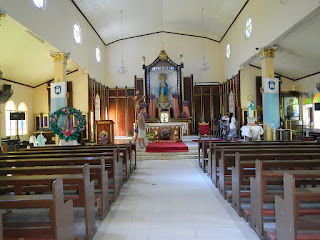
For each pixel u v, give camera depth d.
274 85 11.00
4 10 7.13
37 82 14.81
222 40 18.81
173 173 7.81
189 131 18.11
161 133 13.59
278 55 12.97
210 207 4.86
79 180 3.37
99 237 3.69
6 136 12.76
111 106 19.25
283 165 3.99
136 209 4.80
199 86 19.11
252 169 4.68
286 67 14.27
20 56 11.20
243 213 4.29
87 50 14.82
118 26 16.84
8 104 12.98
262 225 3.46
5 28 8.99
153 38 19.50
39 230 2.53
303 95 14.71
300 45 11.34
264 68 11.45
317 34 10.08
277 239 3.00
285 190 2.73
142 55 19.50
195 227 3.99
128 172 7.25
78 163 4.68
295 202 2.54
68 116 9.82
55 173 3.86
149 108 18.23
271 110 10.95
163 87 18.78
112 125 11.01
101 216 4.30
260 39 11.71
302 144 6.81
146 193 5.80
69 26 12.08
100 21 15.39
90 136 14.80
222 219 4.27
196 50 19.58
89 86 15.08
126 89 19.16
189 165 9.04
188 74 19.50
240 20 14.52
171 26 18.22
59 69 11.20
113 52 19.56
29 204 2.48
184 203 5.10
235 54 15.59
